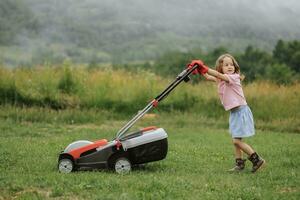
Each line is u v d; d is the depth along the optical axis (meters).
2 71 16.86
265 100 16.53
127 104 16.36
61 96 16.20
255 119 15.81
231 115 8.12
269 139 12.55
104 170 7.92
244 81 19.80
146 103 16.39
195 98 16.89
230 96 8.02
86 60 70.75
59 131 13.05
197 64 7.95
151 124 15.02
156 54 78.44
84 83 17.06
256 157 7.98
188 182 7.04
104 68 18.77
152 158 7.87
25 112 14.71
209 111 16.38
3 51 64.94
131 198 6.20
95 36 81.94
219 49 36.53
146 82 17.30
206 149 10.50
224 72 8.23
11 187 6.75
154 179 7.08
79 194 6.48
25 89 16.22
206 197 6.32
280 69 27.28
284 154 9.93
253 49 35.81
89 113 15.23
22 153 9.40
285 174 7.72
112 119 15.58
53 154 9.44
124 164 7.77
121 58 76.19
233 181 7.23
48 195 6.50
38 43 73.00
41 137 12.03
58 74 17.20
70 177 7.29
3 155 9.12
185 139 12.34
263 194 6.49
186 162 8.90
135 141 7.80
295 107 16.19
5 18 77.38
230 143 11.68
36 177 7.28
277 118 15.72
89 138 12.03
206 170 8.17
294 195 6.49
